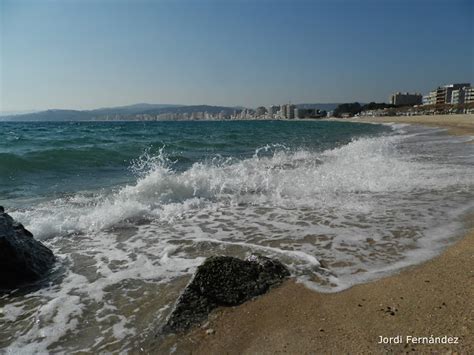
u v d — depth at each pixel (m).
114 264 3.89
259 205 6.21
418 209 5.57
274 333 2.50
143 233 4.88
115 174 9.62
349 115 149.75
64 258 4.07
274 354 2.28
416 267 3.41
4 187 7.60
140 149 14.82
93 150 12.82
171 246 4.35
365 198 6.44
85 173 9.67
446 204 5.80
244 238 4.60
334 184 7.57
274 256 3.85
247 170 9.18
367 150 14.10
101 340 2.57
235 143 19.61
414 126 44.38
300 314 2.71
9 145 16.16
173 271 3.66
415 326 2.41
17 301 3.16
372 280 3.21
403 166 9.74
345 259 3.76
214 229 5.00
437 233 4.41
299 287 3.12
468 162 10.45
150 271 3.68
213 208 6.08
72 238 4.70
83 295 3.22
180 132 33.97
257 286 3.05
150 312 2.90
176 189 7.03
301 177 8.26
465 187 7.05
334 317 2.63
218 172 8.67
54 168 10.02
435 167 9.53
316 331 2.48
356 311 2.69
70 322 2.81
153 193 6.73
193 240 4.52
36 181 8.34
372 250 3.97
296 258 3.77
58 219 5.30
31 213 5.59
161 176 7.50
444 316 2.48
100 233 4.88
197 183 7.39
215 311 2.77
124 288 3.33
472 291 2.78
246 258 3.53
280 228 4.95
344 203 6.14
